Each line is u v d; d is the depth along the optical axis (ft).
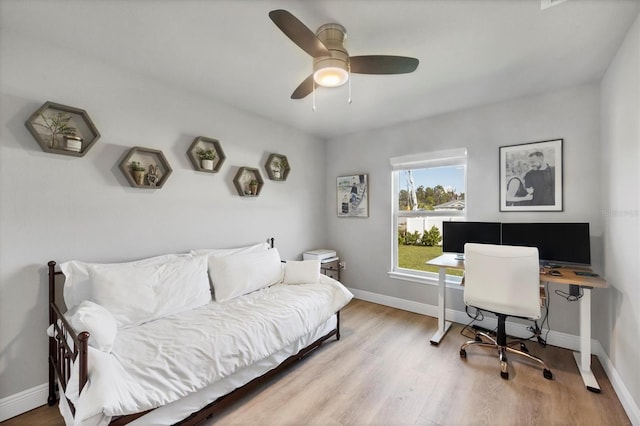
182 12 5.10
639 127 5.07
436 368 7.11
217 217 9.19
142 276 6.51
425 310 10.79
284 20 4.03
